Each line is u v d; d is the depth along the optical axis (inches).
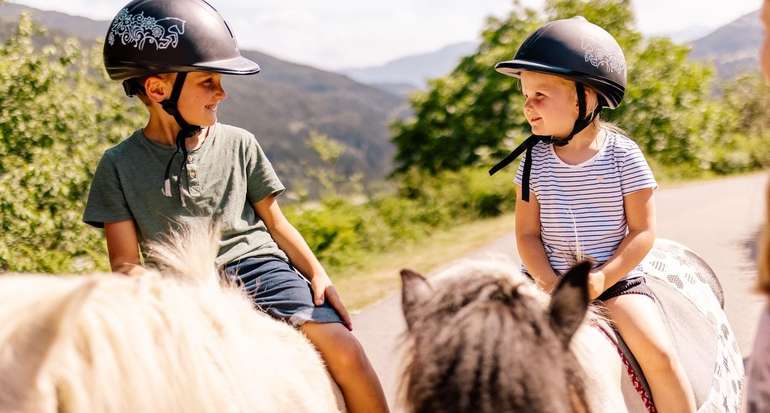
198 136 102.7
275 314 96.5
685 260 133.2
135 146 102.0
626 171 109.3
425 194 767.1
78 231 390.6
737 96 1541.6
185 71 96.6
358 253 462.3
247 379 70.4
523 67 108.0
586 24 110.7
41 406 54.1
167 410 61.8
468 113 1161.4
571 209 110.8
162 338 64.4
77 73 441.7
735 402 115.7
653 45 1191.6
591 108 110.6
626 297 104.3
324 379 87.5
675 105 1158.3
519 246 114.9
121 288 67.4
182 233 99.5
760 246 61.3
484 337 67.6
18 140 400.5
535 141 114.0
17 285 60.4
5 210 355.9
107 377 58.5
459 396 65.4
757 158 1159.0
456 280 75.6
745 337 247.1
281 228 108.6
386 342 256.1
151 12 97.7
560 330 72.1
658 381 99.2
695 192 725.9
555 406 65.9
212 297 74.2
